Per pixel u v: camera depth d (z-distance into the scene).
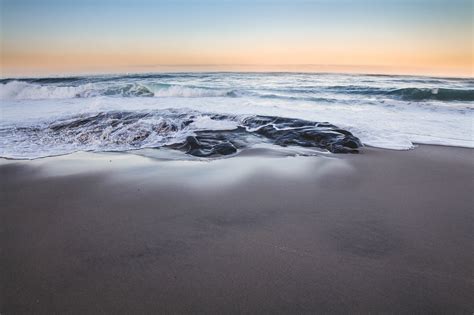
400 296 2.52
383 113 10.76
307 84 19.64
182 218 3.88
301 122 8.50
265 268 2.88
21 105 12.05
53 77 21.36
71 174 5.53
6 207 4.22
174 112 9.74
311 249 3.19
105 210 4.11
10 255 3.10
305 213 4.00
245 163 6.09
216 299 2.48
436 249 3.18
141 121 8.93
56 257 3.06
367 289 2.60
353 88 16.70
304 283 2.67
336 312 2.35
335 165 5.95
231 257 3.05
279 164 6.00
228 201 4.36
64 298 2.50
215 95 15.37
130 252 3.15
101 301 2.47
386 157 6.48
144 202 4.34
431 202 4.33
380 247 3.22
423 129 8.74
